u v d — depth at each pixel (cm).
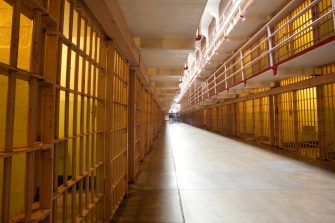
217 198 299
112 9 181
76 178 152
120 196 282
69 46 137
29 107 96
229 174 425
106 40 235
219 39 1015
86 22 168
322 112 559
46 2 108
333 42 376
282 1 646
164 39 337
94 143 196
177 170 460
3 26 206
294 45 619
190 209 263
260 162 538
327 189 334
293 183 365
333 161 530
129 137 387
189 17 266
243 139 1047
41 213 104
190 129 1841
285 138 739
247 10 702
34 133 98
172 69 559
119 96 279
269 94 793
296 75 564
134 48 319
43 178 109
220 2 995
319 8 533
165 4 235
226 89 907
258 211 256
